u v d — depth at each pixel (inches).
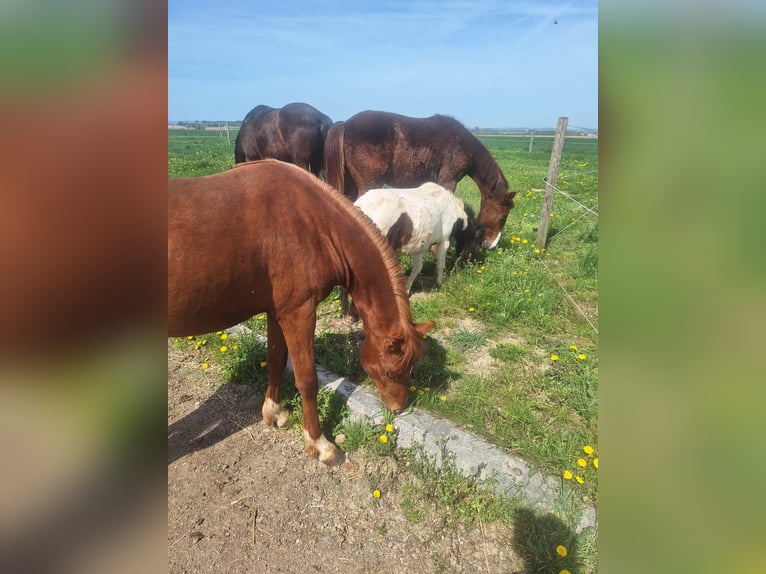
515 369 131.6
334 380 123.2
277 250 85.3
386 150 216.1
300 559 81.2
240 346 133.5
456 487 92.2
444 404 113.6
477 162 221.3
